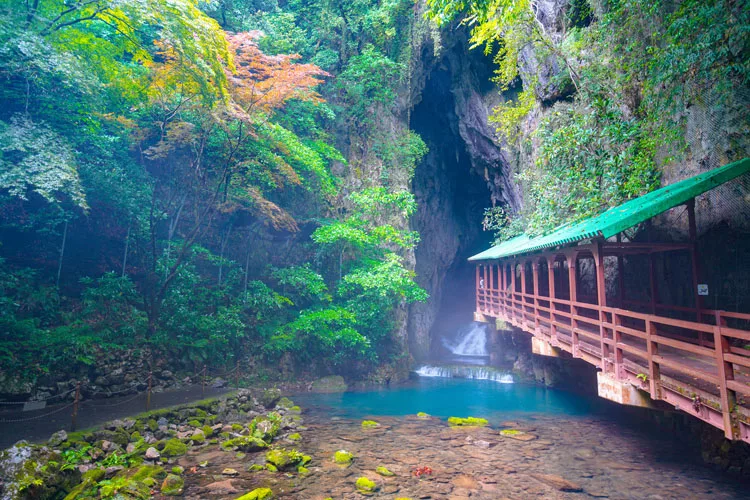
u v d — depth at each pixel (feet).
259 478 29.32
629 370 27.91
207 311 58.39
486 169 96.43
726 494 27.27
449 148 109.81
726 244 34.12
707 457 33.14
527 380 70.28
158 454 31.30
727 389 18.33
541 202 55.67
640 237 45.11
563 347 39.19
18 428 31.42
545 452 35.70
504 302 65.46
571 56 55.57
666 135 37.86
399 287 69.00
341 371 69.67
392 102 87.45
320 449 36.01
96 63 47.11
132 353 47.06
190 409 40.96
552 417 47.91
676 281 40.68
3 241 47.96
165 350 50.98
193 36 43.80
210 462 31.94
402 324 79.92
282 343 61.00
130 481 25.99
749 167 27.43
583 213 45.83
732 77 30.58
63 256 51.88
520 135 74.74
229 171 59.52
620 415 48.24
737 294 33.12
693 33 31.96
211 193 62.69
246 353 60.54
